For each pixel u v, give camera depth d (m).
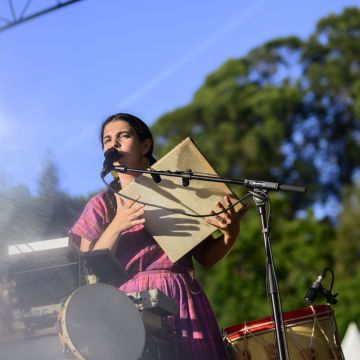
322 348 5.71
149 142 5.93
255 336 5.69
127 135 5.80
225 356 5.63
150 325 5.12
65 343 4.85
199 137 40.78
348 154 41.88
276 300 5.30
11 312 5.20
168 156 5.50
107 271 5.33
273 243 26.98
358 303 24.22
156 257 5.58
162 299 5.15
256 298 24.31
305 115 42.12
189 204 5.50
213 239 5.82
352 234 29.66
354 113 42.06
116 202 5.75
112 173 6.03
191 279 5.66
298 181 41.03
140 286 5.48
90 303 4.90
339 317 23.77
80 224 5.67
